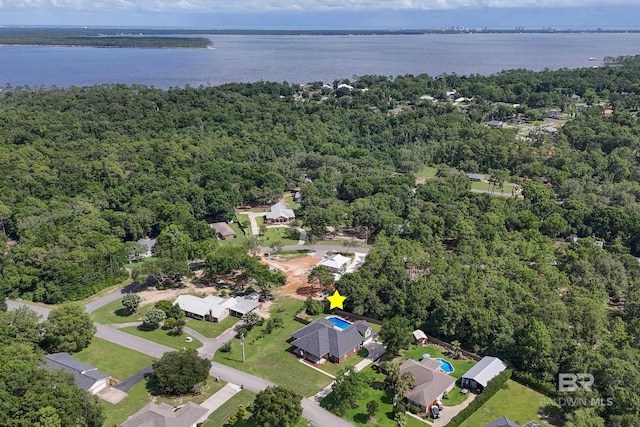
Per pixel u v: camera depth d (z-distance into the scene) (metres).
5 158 190.25
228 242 150.00
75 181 176.75
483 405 80.06
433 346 97.88
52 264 119.56
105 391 83.62
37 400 68.75
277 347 97.44
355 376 79.50
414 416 78.19
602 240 143.50
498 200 160.62
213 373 89.06
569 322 97.12
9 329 90.69
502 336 91.19
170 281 126.56
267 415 70.44
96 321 107.69
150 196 165.75
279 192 182.62
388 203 160.38
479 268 117.75
